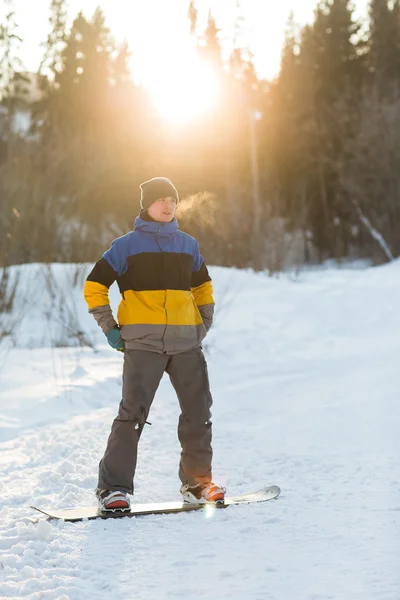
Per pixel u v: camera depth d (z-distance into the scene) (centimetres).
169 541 375
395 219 4212
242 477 521
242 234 2164
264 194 3625
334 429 643
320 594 297
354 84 5431
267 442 617
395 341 1149
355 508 420
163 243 450
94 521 413
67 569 336
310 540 367
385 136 4238
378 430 625
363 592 296
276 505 436
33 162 1748
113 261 444
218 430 674
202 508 434
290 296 1596
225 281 1758
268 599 295
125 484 435
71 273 1491
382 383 827
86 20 5222
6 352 1067
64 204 1736
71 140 2178
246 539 374
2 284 1291
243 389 864
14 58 4734
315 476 505
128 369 444
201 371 458
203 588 312
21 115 4616
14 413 739
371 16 5691
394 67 5475
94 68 4819
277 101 5175
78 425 695
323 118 5081
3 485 508
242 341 1220
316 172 4981
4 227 1487
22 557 351
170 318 443
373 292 1572
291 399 793
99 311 441
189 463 454
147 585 317
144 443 636
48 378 895
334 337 1267
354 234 4922
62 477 520
